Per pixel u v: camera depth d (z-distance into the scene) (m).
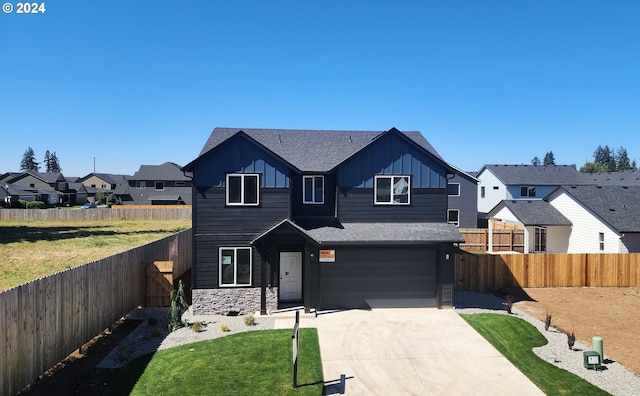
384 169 18.73
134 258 17.08
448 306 17.83
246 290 17.22
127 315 16.89
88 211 53.94
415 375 11.54
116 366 12.02
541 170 52.47
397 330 15.08
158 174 69.75
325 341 13.97
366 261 17.89
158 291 18.23
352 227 18.25
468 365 12.19
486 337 14.38
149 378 11.15
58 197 88.94
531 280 22.05
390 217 18.78
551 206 32.41
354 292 17.84
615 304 19.05
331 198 19.38
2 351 8.84
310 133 22.19
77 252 28.45
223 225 17.12
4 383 8.92
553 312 17.81
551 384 11.01
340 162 18.50
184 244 23.91
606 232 26.73
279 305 17.86
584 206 28.78
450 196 41.47
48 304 10.70
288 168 17.34
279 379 11.16
